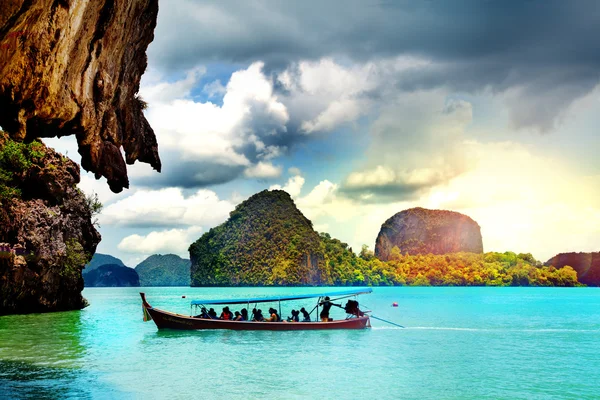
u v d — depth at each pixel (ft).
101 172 70.64
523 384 54.90
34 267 123.44
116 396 47.62
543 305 211.00
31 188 132.26
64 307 141.18
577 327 114.93
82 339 83.97
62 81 51.55
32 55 43.75
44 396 46.96
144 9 68.18
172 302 232.94
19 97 46.29
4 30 36.27
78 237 144.56
